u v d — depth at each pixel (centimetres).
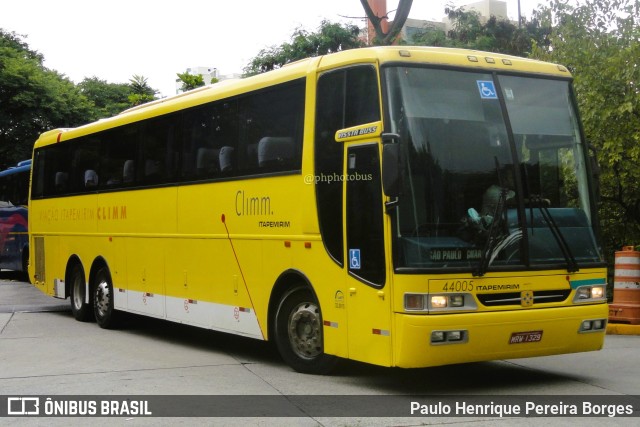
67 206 1563
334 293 855
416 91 802
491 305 784
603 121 1452
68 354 1109
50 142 1667
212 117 1101
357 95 834
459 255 775
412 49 823
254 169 998
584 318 833
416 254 762
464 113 815
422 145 785
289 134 938
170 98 1245
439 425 686
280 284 952
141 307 1283
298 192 913
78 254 1508
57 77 4372
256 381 892
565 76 897
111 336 1309
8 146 3831
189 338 1287
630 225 1596
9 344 1207
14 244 2595
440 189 782
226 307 1057
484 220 793
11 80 3803
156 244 1236
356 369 966
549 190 843
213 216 1083
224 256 1059
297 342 938
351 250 828
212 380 901
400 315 760
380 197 790
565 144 873
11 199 2630
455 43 2802
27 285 2466
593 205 873
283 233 940
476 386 859
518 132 839
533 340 804
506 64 862
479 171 804
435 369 966
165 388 856
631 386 855
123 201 1341
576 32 1562
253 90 1011
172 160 1195
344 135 841
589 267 845
